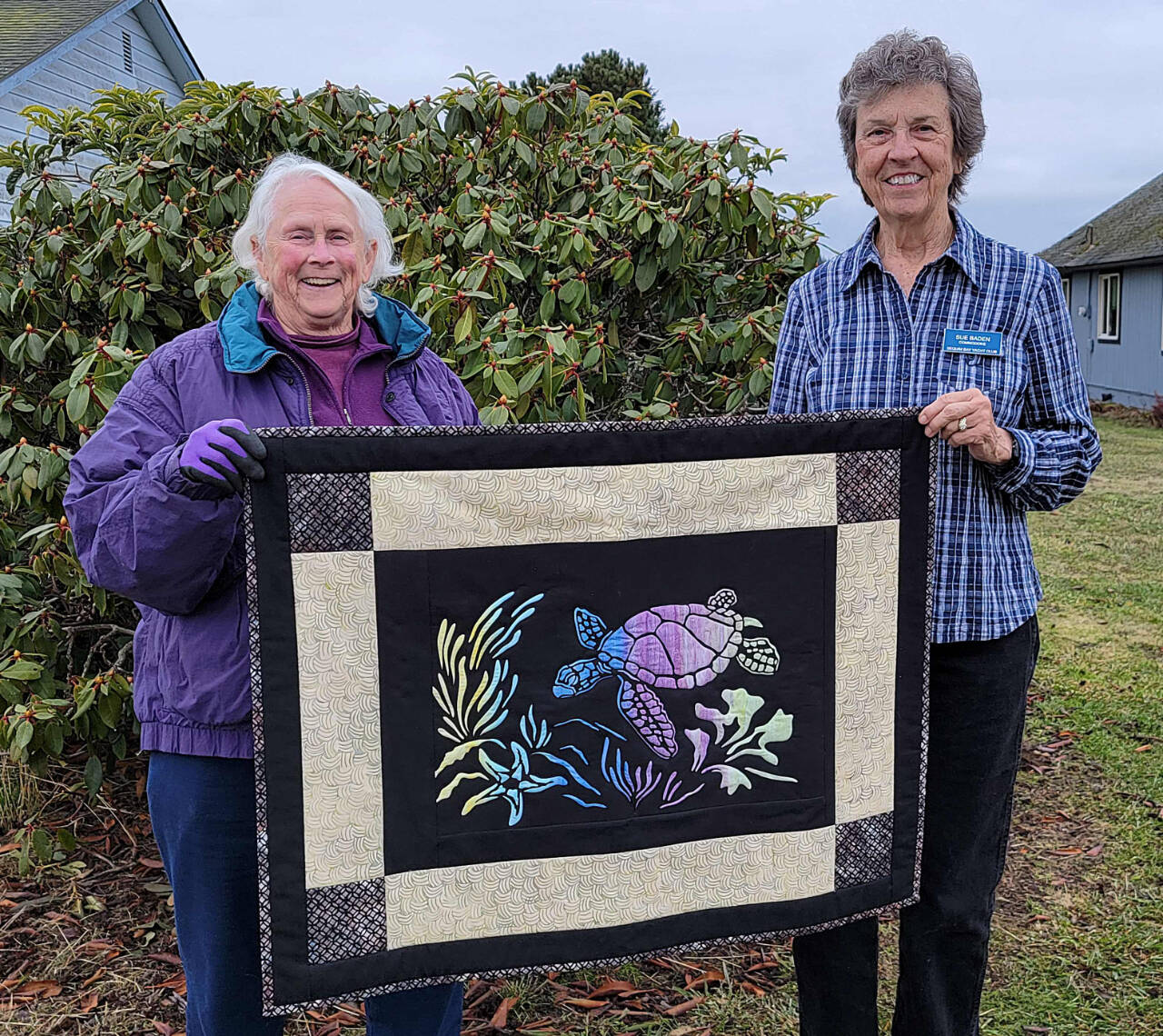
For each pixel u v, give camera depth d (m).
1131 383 18.59
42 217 3.32
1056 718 4.32
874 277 2.03
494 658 1.75
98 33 11.09
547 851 1.80
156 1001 2.56
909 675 1.95
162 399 1.73
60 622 3.37
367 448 1.66
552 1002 2.58
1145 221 19.14
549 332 2.83
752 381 3.09
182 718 1.69
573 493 1.77
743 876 1.91
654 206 3.13
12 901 3.03
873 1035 2.16
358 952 1.72
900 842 1.99
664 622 1.83
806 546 1.88
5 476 3.16
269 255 1.78
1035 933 2.83
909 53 1.89
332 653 1.66
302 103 3.52
